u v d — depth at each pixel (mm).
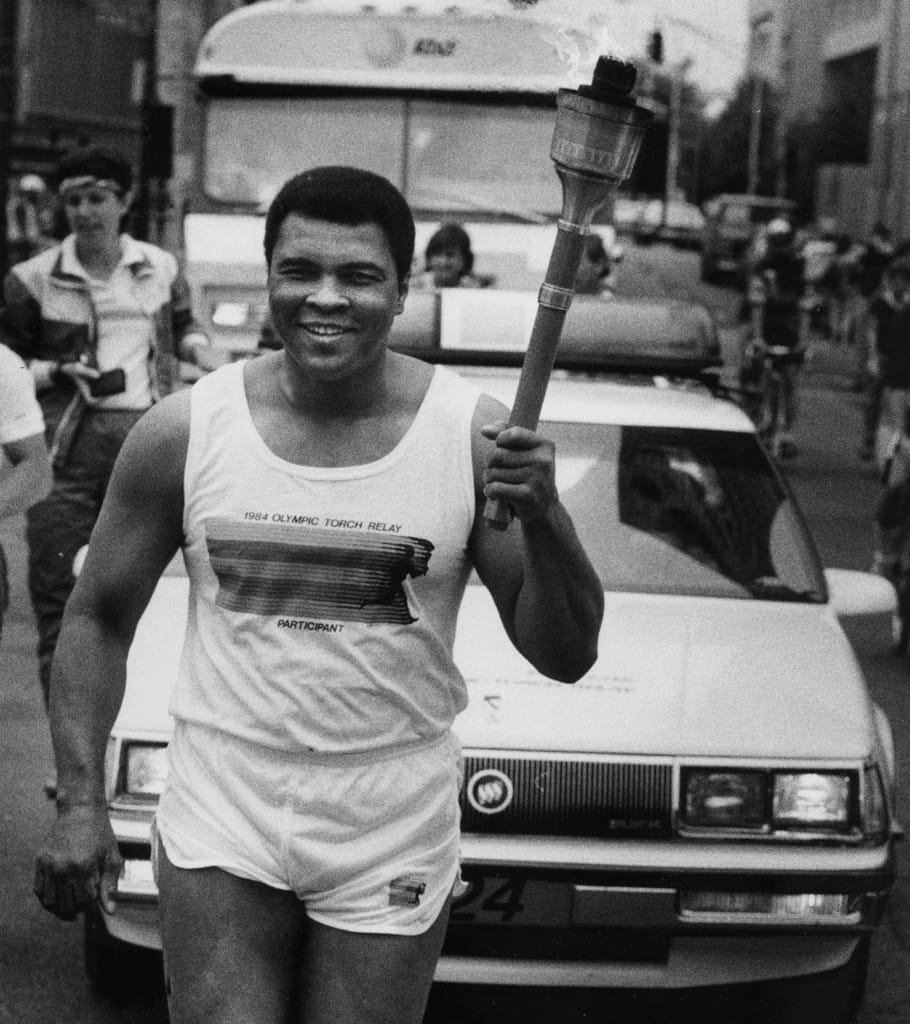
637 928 5199
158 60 26891
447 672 3680
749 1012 5660
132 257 7973
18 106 38562
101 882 3844
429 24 16406
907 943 6594
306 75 16484
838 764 5355
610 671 5594
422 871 3613
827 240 41594
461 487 3596
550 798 5195
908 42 47094
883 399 20688
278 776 3570
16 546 13594
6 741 8617
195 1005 3555
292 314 3559
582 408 6906
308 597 3559
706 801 5270
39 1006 5715
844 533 15641
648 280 26531
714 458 6809
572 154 3236
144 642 5672
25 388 5930
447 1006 5820
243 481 3588
